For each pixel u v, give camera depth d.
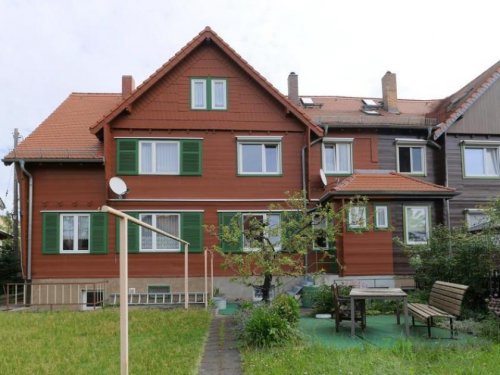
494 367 6.14
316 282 15.45
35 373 6.62
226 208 18.02
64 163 17.62
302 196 13.95
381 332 9.34
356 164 19.58
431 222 16.70
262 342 7.96
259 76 18.27
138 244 17.56
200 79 18.45
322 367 6.29
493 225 11.21
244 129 18.38
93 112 20.70
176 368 6.63
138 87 17.69
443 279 12.23
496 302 10.11
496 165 20.20
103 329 10.05
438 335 8.75
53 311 13.65
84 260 17.47
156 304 15.04
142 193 17.73
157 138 17.98
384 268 15.98
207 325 10.43
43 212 17.55
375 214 15.95
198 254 17.66
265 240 11.82
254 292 17.42
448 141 19.97
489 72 21.53
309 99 22.97
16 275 21.23
